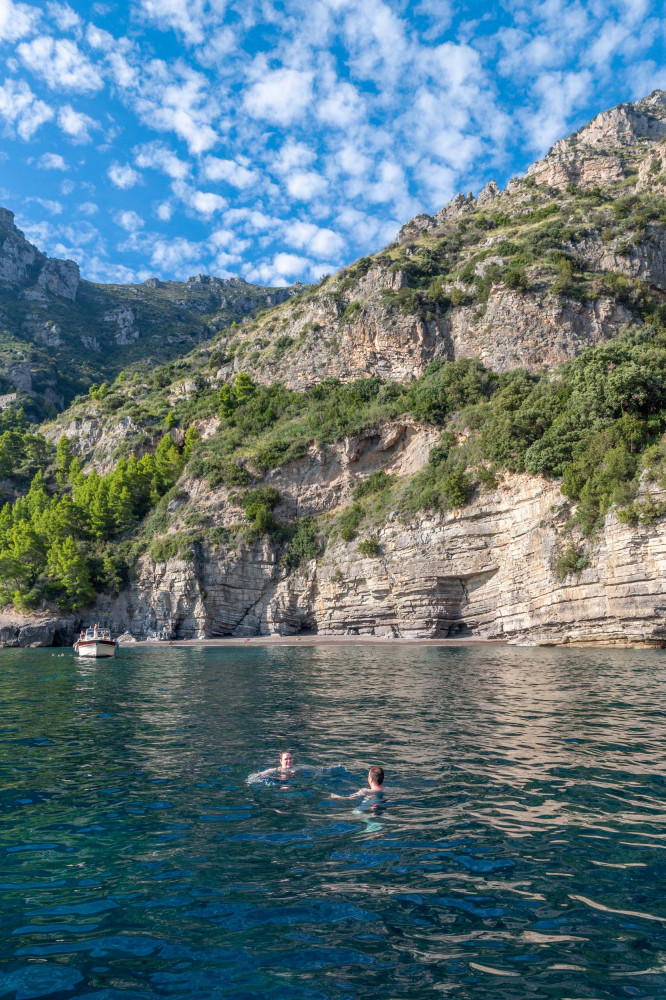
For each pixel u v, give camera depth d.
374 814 9.38
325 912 6.52
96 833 8.77
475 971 5.49
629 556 41.56
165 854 8.02
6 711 19.94
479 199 142.75
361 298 95.19
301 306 111.31
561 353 72.25
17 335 196.00
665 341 64.25
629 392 49.91
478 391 70.12
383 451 76.06
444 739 14.30
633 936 5.99
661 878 7.14
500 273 80.69
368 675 29.62
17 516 99.56
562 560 46.75
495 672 29.11
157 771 12.03
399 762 12.31
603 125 150.50
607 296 74.31
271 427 90.75
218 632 74.50
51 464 117.31
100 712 19.50
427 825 8.88
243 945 5.93
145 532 83.19
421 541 60.72
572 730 14.93
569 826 8.70
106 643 48.75
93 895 6.95
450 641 56.06
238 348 118.94
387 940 5.99
